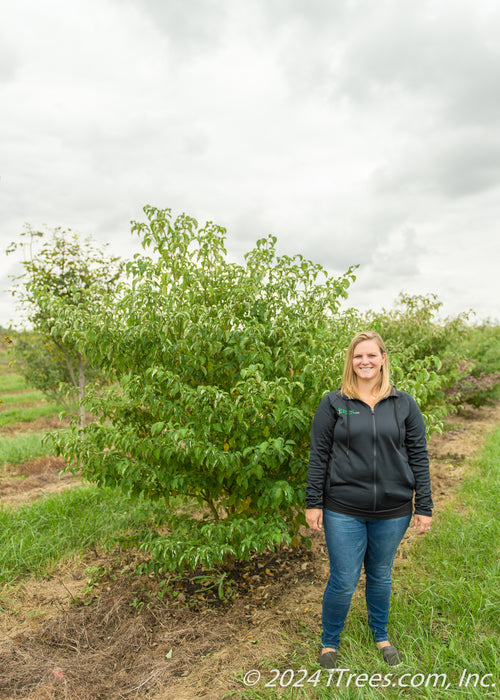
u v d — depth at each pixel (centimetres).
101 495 538
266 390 285
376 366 253
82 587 377
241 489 344
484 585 331
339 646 281
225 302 356
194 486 365
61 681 269
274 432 328
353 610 317
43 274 744
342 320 411
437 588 331
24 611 344
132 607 342
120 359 345
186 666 279
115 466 356
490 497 518
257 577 388
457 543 404
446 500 544
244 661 281
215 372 345
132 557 423
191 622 324
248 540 301
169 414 328
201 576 365
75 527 468
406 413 253
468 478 618
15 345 959
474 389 1127
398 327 919
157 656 290
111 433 354
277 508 334
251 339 321
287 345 332
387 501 246
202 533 336
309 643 291
